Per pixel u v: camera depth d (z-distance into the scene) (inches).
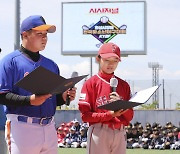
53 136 197.5
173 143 783.1
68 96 200.5
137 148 791.1
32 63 196.7
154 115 943.0
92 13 1082.7
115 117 229.0
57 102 203.9
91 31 1080.2
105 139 229.5
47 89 180.1
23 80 173.8
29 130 190.9
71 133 820.6
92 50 1078.4
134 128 799.1
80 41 1081.4
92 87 231.8
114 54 231.8
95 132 230.2
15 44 563.8
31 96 183.6
